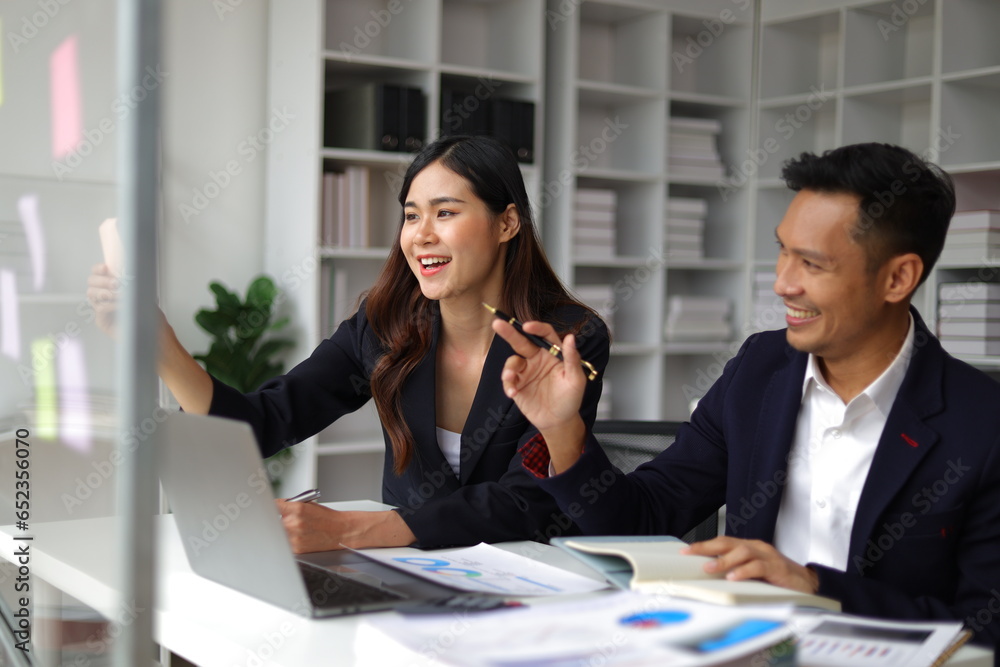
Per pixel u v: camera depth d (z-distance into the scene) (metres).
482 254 1.74
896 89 4.15
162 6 0.63
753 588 1.04
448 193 1.72
